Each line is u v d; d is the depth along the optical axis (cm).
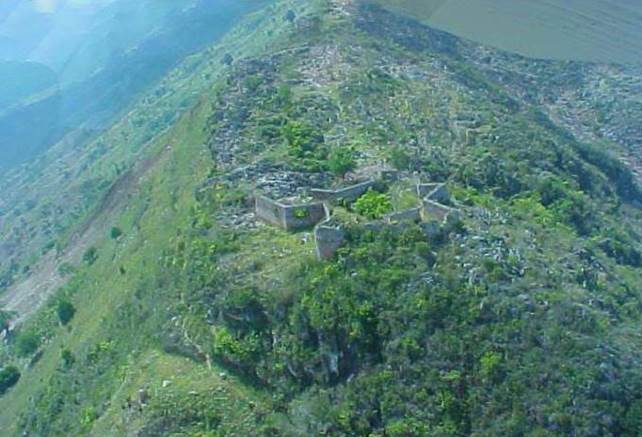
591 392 5800
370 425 6456
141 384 7881
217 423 7125
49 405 9675
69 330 11594
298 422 6825
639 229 12294
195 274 8331
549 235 8819
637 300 7888
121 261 11594
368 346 6738
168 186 12150
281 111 11512
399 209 8012
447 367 6316
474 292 6644
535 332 6259
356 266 7150
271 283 7506
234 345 7488
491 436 5891
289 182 9031
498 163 10988
